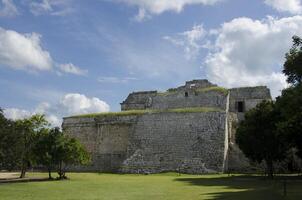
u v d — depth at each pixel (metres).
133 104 59.78
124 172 43.97
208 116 43.88
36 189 23.11
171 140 44.38
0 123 27.16
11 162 28.16
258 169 43.59
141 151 45.06
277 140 32.66
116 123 48.91
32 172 46.62
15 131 28.92
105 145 49.19
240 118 52.69
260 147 33.53
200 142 43.00
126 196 19.31
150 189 23.16
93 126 50.91
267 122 33.12
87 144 50.69
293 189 22.23
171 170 42.28
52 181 30.22
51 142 33.69
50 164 33.72
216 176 36.59
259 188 23.56
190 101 53.88
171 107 55.00
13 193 20.69
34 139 34.84
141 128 46.84
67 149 33.78
